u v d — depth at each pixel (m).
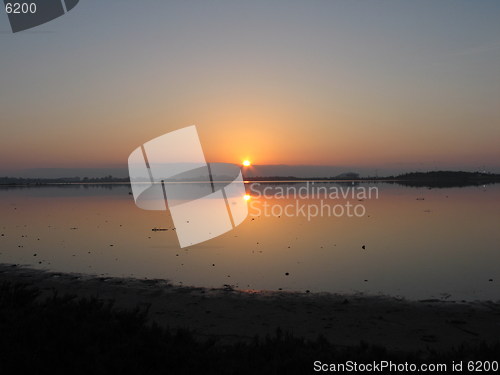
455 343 8.14
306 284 12.90
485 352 5.68
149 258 17.03
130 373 4.57
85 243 20.95
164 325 9.12
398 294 11.79
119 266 15.43
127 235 23.78
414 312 10.15
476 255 17.67
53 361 4.44
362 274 14.28
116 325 5.41
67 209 44.22
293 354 5.50
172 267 15.28
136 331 5.49
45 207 47.69
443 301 11.09
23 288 6.45
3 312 5.36
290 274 14.22
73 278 13.48
